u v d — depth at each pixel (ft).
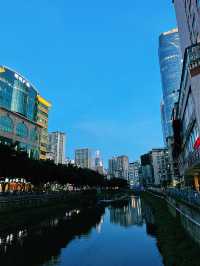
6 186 308.81
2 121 336.08
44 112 456.86
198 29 155.53
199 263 40.40
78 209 232.53
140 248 82.94
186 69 154.81
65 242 94.12
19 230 116.67
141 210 206.49
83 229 123.85
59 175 286.46
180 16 209.97
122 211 208.74
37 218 155.33
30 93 406.21
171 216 93.66
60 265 66.23
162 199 211.00
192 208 104.68
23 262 68.95
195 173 214.28
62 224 139.13
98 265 66.08
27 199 183.11
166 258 50.26
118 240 97.35
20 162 194.80
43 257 74.18
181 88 197.77
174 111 277.64
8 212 147.84
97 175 500.33
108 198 410.31
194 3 156.87
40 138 430.20
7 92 352.49
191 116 163.43
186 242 53.42
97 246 88.17
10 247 85.66
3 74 350.02
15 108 361.92
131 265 64.75
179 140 254.47
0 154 177.27
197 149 155.02
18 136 364.79
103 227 130.62
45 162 276.41
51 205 214.28
